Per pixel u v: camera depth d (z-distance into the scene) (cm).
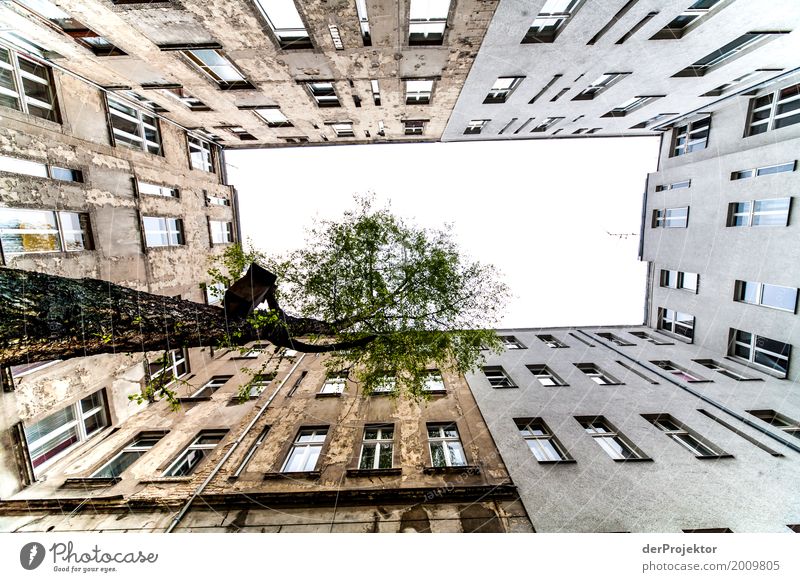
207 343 587
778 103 1270
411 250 888
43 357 427
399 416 1113
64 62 964
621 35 920
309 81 1130
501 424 1043
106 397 1105
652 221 1847
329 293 848
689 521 733
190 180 1548
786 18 863
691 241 1585
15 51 879
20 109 888
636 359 1478
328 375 989
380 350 863
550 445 998
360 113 1436
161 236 1371
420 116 1501
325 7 784
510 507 786
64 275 955
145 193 1288
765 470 841
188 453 1050
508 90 1317
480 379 1320
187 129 1550
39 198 897
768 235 1240
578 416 1084
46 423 948
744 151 1333
